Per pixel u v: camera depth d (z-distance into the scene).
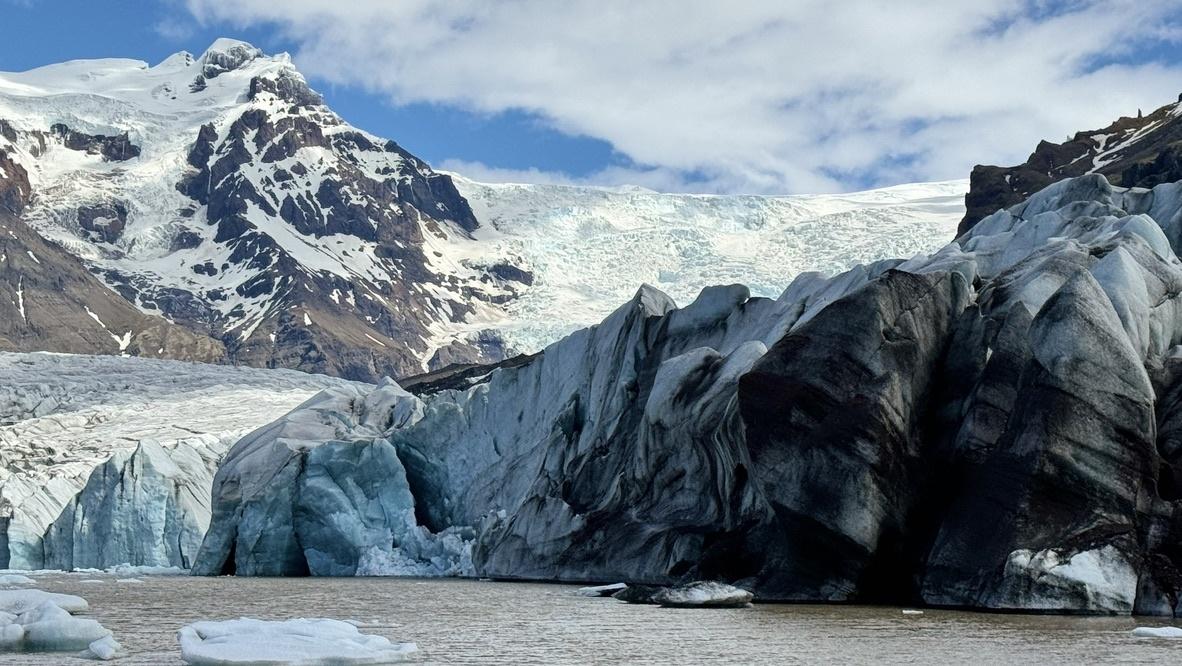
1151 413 33.94
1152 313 37.28
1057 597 32.28
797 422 36.12
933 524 35.62
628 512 48.41
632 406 53.16
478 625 30.89
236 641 23.39
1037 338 34.31
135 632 29.41
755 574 38.75
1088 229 44.25
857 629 28.88
